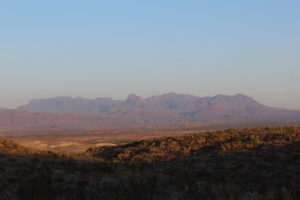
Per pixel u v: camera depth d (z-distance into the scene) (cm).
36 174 1548
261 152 2608
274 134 3203
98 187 1175
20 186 1110
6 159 1933
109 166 2244
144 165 2628
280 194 980
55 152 2641
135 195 1013
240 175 1984
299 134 3044
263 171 2088
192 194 1073
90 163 2283
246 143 2994
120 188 1079
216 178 1855
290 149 2614
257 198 996
